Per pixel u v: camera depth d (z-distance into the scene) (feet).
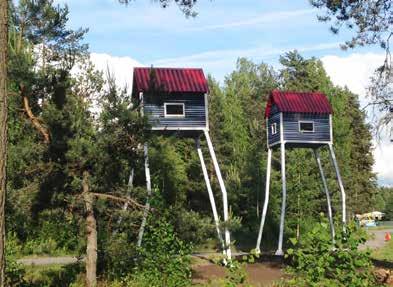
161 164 104.88
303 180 134.92
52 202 43.14
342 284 23.52
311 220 131.75
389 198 312.29
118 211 44.86
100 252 45.96
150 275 39.11
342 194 97.50
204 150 144.66
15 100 42.45
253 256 26.09
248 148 155.43
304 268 24.32
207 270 64.44
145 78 75.25
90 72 45.16
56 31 51.19
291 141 95.14
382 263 73.05
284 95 97.30
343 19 57.57
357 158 205.16
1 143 22.52
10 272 41.42
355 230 24.06
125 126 44.50
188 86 77.71
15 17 48.21
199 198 140.87
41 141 43.70
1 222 22.17
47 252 79.20
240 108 171.32
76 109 42.70
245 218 141.59
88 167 43.78
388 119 62.49
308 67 201.98
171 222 44.86
